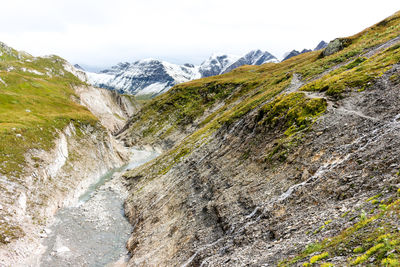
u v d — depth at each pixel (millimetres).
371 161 19703
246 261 17797
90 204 51938
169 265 26953
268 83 84812
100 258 35125
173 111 133125
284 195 23766
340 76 39906
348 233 13250
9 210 36219
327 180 21328
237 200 28484
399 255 9297
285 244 16906
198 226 29984
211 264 21031
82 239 39156
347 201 17734
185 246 28156
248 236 21828
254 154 35469
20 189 41156
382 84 31656
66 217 44969
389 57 38156
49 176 51062
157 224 37656
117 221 45969
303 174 24484
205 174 40781
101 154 79625
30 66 195125
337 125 27875
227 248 22422
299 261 13266
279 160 29391
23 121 60781
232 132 48344
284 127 34562
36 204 42406
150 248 32781
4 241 31625
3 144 46844
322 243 13883
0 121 57406
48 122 66375
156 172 59969
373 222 12797
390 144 19922
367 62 42625
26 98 83812
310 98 36094
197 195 37156
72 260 33844
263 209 23766
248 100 73750
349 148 23344
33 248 34250
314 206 20062
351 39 77938
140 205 47906
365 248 11211
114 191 60469
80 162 66500
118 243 39156
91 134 81375
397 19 74938
